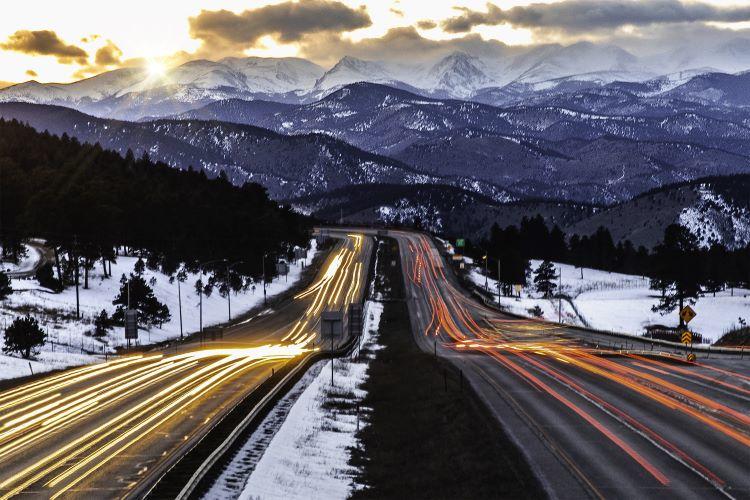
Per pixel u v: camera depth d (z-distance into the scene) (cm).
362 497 3033
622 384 5072
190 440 3672
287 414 4291
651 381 5181
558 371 5856
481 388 5081
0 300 9475
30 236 13462
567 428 3759
